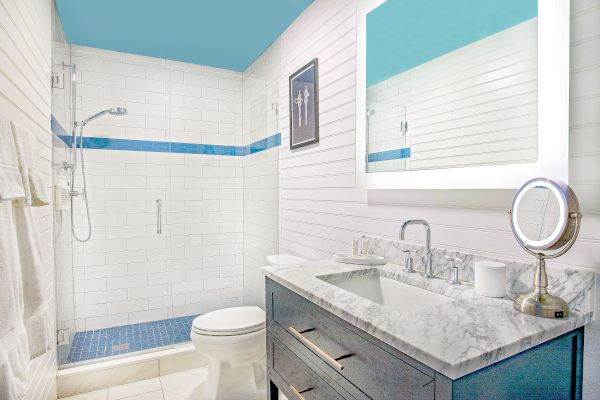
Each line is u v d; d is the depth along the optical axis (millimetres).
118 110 2951
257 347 1953
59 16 2354
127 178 2998
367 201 1742
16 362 1027
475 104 1170
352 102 1845
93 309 2873
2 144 1019
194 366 2422
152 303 3088
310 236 2270
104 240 2914
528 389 778
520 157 1036
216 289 3355
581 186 928
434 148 1320
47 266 1930
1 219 989
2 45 1230
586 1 913
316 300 1085
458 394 661
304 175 2340
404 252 1405
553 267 992
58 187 2162
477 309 925
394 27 1502
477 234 1194
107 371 2193
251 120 3268
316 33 2186
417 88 1395
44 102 1901
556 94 936
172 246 3172
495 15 1106
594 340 892
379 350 842
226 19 2445
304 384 1213
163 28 2580
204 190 3312
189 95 3246
